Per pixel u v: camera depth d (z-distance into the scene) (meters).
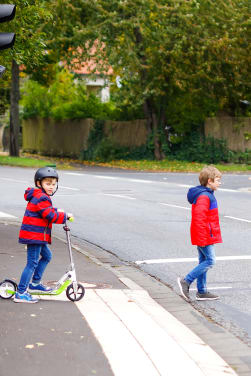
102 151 55.59
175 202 24.14
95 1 45.31
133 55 45.31
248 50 47.56
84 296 9.93
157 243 15.83
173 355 7.22
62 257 13.38
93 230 17.73
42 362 6.77
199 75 47.12
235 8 47.69
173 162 50.53
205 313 9.79
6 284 9.73
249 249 14.97
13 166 47.75
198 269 10.40
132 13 46.00
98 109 60.56
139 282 11.70
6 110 72.69
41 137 69.69
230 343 8.23
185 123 51.84
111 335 7.84
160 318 9.06
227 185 31.94
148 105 52.66
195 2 44.19
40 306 9.22
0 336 7.66
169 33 45.88
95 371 6.55
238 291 11.12
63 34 46.56
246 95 49.78
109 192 27.53
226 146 49.78
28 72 55.69
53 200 24.44
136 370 6.65
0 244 14.52
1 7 8.42
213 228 10.29
